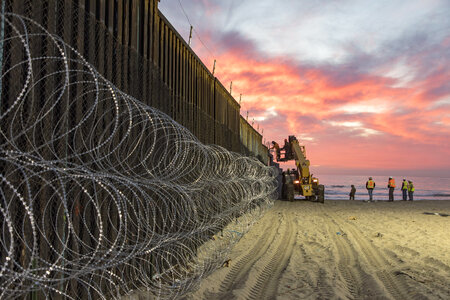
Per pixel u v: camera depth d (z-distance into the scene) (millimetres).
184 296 3928
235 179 6887
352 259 6105
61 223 3008
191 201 4434
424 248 7113
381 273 5207
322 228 9711
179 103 6270
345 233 8828
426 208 16984
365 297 4207
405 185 23188
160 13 5328
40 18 2773
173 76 5930
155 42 5074
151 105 4848
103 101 3619
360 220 11812
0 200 2465
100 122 3541
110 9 3816
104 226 3580
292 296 4152
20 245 2609
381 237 8344
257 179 8641
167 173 4812
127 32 4223
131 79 4246
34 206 2744
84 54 3342
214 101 9109
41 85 2822
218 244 6520
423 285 4527
